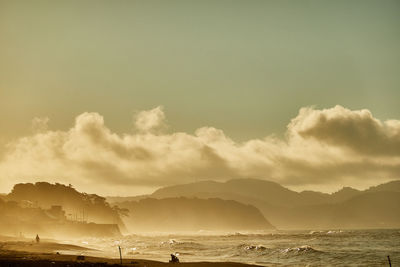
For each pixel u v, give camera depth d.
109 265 71.75
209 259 97.06
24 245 130.62
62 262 75.38
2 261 76.12
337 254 100.25
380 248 128.50
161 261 89.06
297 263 87.31
